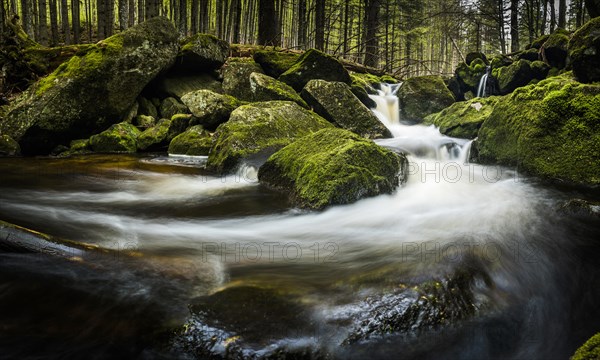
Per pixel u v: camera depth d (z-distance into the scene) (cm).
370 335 277
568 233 479
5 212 540
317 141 689
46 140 1048
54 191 695
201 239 479
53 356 264
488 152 851
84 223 517
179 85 1294
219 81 1372
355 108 1149
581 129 692
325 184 582
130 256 391
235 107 1103
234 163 812
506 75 1262
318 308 296
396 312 289
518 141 769
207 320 283
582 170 668
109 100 1110
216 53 1370
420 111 1366
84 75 1060
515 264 387
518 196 631
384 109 1391
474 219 527
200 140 1030
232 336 269
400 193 657
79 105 1069
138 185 750
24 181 749
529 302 336
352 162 603
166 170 864
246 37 3238
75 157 994
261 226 535
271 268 383
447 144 998
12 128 1015
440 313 296
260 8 1719
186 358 262
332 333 275
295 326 278
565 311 338
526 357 283
